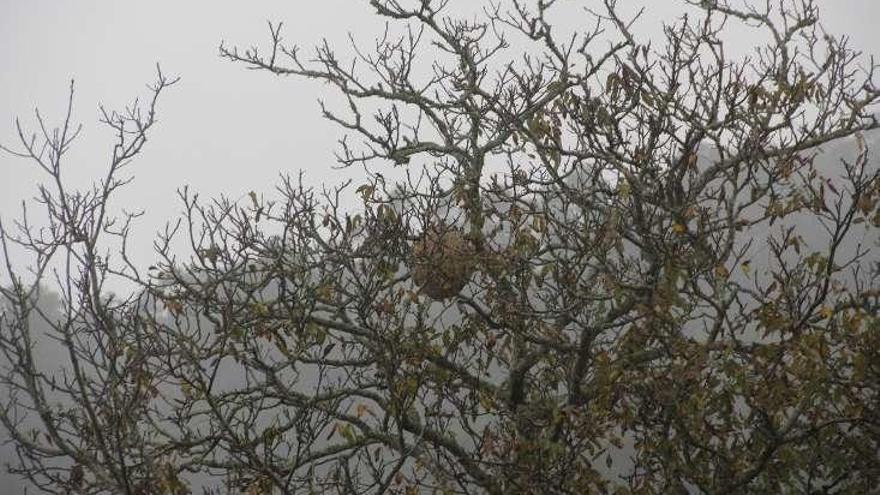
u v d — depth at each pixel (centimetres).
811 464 2748
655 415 2753
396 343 2656
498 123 3253
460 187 2939
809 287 2550
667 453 2603
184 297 2798
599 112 2820
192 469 2706
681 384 2542
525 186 2958
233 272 2802
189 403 2495
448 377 2972
